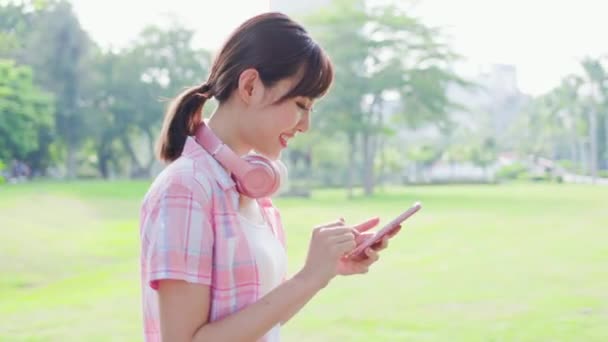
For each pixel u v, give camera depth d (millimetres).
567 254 7246
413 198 19219
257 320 1053
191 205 1068
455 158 40812
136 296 5555
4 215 11219
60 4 19656
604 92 25938
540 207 14000
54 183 20125
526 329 4172
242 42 1129
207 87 1174
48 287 6148
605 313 4473
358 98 24281
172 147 1182
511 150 39438
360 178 30359
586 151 30906
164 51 23609
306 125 1162
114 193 16391
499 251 7672
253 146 1159
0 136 16703
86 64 21312
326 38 23812
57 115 21203
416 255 7504
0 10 15055
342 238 1119
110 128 23812
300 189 20484
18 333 4371
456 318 4477
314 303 4984
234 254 1089
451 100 30812
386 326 4340
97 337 4266
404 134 39406
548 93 32500
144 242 1098
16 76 15781
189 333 1052
